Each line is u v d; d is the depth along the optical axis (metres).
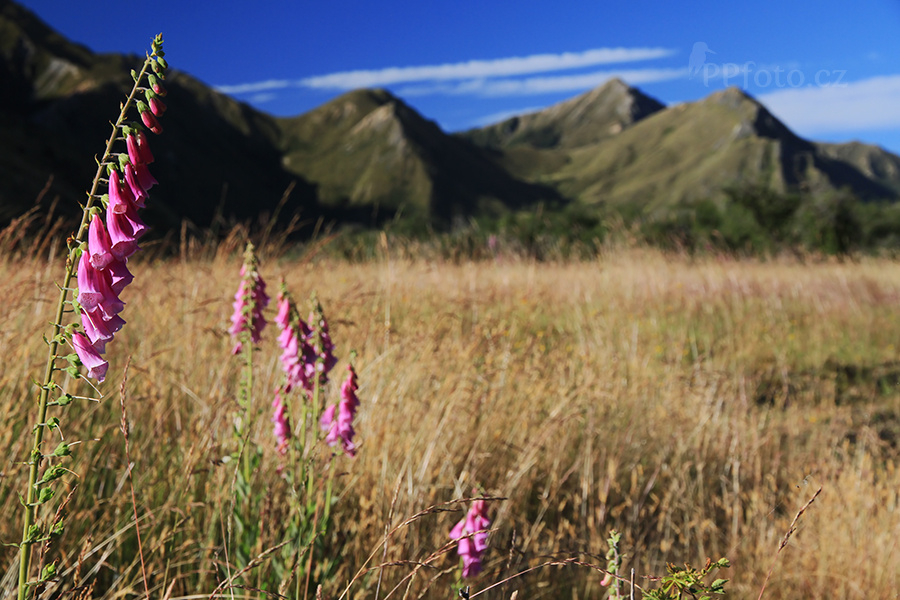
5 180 43.25
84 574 2.61
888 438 5.54
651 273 10.65
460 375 4.39
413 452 3.46
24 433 2.81
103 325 1.49
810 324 9.48
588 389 4.73
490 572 2.90
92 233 1.45
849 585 3.21
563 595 3.13
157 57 1.49
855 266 13.77
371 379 4.04
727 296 10.29
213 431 3.12
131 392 3.54
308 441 3.14
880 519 3.73
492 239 13.53
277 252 6.26
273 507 2.80
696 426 4.86
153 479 3.00
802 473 4.31
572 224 21.66
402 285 7.41
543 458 4.02
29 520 1.50
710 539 3.70
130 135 1.47
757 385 6.66
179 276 5.55
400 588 2.70
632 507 3.81
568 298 9.14
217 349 4.52
